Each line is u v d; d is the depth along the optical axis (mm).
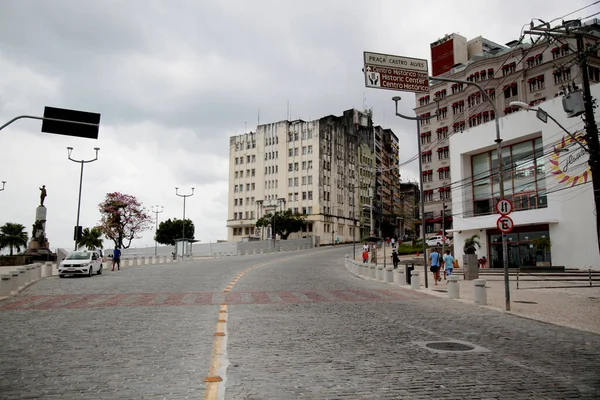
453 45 72625
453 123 69250
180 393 5453
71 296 17516
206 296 17312
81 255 29734
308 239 96125
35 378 6125
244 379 6059
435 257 25094
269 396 5332
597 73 53719
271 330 10039
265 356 7457
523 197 34844
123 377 6160
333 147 108312
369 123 124875
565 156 30859
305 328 10375
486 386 5809
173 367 6711
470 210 39156
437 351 7961
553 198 31906
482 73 64875
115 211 78938
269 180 108312
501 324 11297
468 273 27922
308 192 102750
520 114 34375
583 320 11969
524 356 7605
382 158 133375
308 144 104312
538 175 33875
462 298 17625
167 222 110250
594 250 29016
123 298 16703
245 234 110312
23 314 12719
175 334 9469
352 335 9531
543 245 32062
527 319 12219
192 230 112688
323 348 8148
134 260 45312
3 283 17609
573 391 5617
